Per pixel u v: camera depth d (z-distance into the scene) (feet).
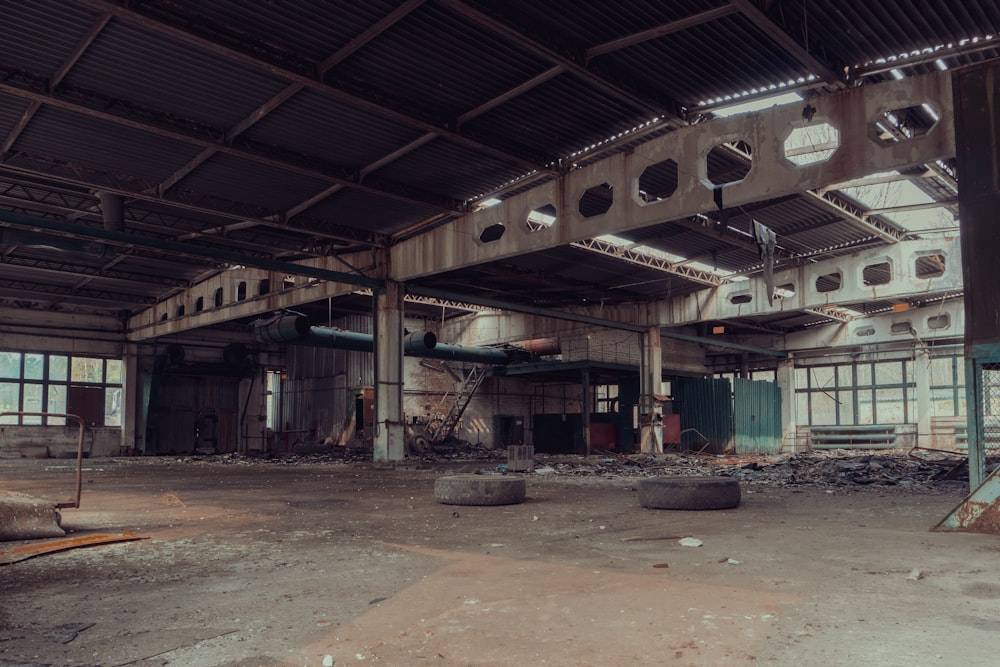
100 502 39.24
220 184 65.92
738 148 59.62
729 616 14.28
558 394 138.31
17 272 97.04
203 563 20.70
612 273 98.68
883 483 50.44
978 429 30.09
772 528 27.40
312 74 46.11
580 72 45.29
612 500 39.32
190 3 39.29
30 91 46.44
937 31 42.24
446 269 75.15
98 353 118.42
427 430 116.78
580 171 61.36
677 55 45.55
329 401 122.21
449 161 61.77
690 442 127.13
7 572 19.43
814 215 76.48
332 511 34.63
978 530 25.44
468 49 44.91
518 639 12.91
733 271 103.24
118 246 83.97
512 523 29.63
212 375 124.88
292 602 15.87
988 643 12.27
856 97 45.27
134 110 50.72
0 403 108.37
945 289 85.51
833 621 13.83
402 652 12.28
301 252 85.97
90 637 13.32
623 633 13.19
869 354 128.98
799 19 40.68
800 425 136.05
